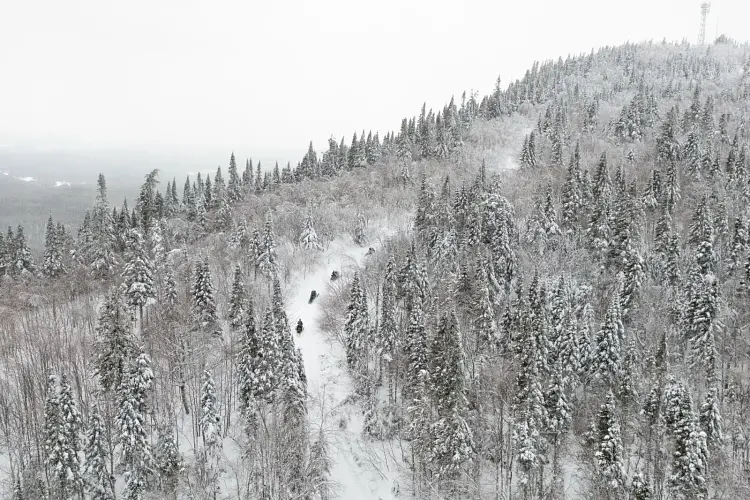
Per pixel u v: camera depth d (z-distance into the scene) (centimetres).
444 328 5056
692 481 4147
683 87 18288
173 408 5438
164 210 12081
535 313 5391
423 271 6938
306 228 9444
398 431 5791
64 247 9631
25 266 9000
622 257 7188
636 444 5166
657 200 9075
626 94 18012
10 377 5747
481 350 5878
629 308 6531
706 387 5381
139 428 4503
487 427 5206
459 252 8000
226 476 5097
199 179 13775
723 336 5994
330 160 14888
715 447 4641
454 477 4781
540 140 14138
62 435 4281
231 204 12162
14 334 6103
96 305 7681
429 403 4969
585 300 6475
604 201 8356
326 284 8525
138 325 7181
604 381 5366
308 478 4734
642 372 5553
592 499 4438
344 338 6956
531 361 4650
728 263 7262
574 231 8500
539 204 8369
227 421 5647
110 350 4912
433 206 9000
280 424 5134
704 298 5666
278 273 8575
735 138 11144
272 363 5303
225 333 6938
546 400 4912
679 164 10812
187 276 7381
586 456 4841
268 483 4559
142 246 7231
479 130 15988
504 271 7431
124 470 4697
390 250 8612
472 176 12025
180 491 4788
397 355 6250
